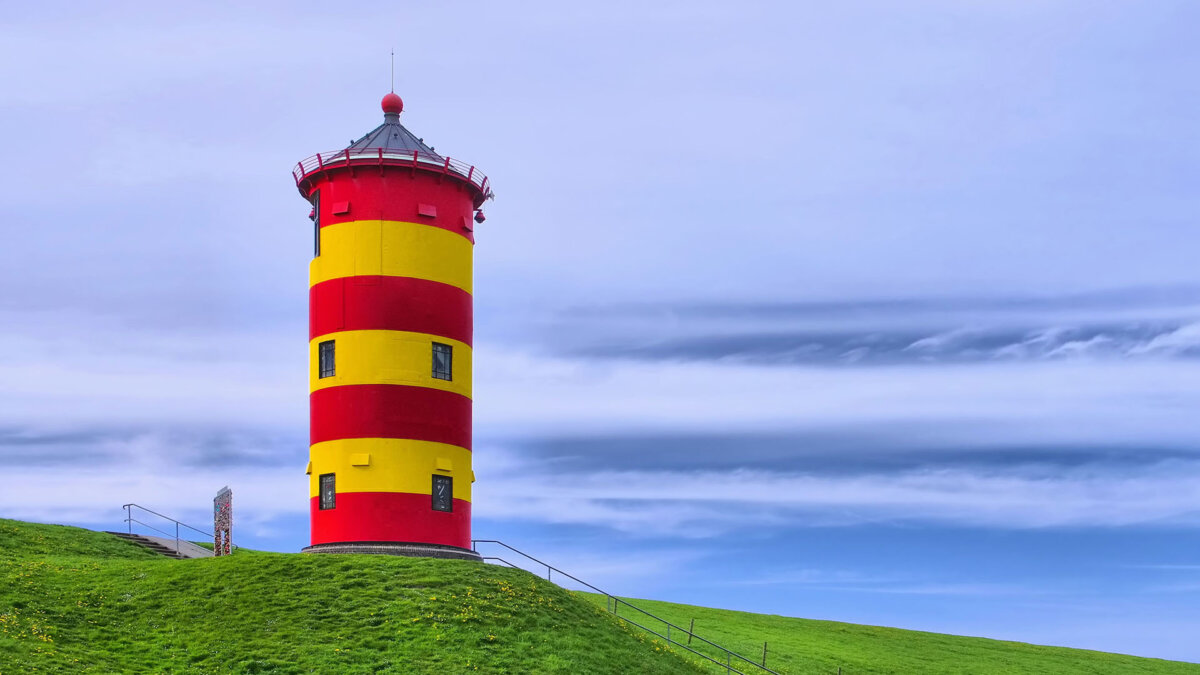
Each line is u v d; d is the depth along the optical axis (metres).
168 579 42.38
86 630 37.34
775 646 54.78
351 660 36.34
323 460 48.56
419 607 40.44
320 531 48.25
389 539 47.22
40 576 42.25
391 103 53.78
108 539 53.88
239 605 40.03
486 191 53.97
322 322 49.69
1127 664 65.06
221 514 48.56
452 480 49.25
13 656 33.34
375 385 48.22
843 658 54.94
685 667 43.16
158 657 35.84
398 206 49.78
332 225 50.00
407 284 49.25
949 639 66.38
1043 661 62.84
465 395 50.66
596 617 44.84
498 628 40.09
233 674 35.00
